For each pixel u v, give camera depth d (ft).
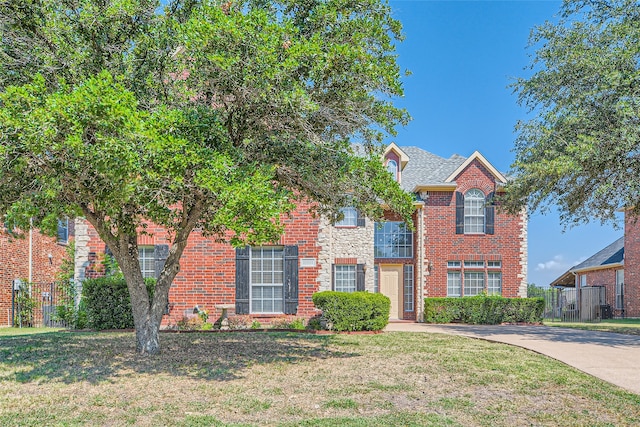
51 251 79.97
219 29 25.99
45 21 29.84
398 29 31.07
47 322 66.54
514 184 58.44
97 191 26.45
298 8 31.17
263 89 27.20
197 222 36.91
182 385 26.48
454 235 76.69
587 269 108.17
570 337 51.83
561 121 49.80
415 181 79.15
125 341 41.06
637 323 77.87
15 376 28.04
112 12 28.78
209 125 28.25
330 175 32.55
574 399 25.45
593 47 49.96
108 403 23.11
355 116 31.65
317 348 39.70
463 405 23.95
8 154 24.02
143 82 32.19
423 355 37.06
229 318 54.19
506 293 75.72
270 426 20.39
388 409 23.06
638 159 48.34
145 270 56.13
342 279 71.97
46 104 23.77
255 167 28.55
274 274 56.18
